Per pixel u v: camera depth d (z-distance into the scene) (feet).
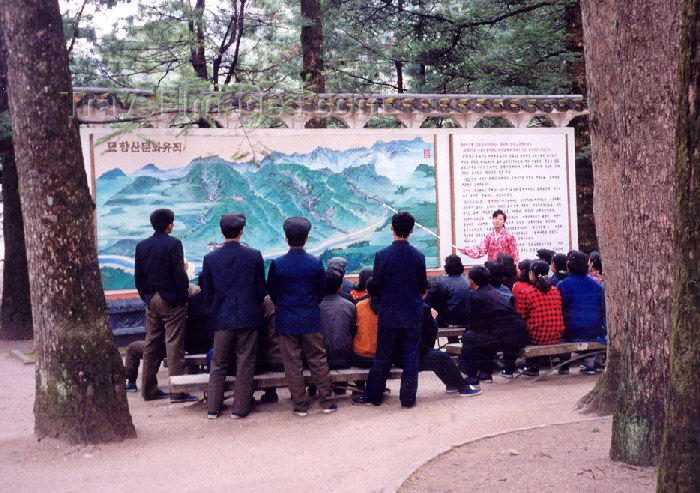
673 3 17.10
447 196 40.68
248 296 22.61
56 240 19.79
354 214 39.50
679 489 11.28
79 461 18.42
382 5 67.05
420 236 40.29
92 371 19.98
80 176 20.24
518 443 18.54
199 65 57.00
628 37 17.51
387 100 39.04
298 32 62.80
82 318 20.04
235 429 21.52
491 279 26.91
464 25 62.23
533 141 41.73
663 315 16.58
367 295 26.07
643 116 17.13
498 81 63.72
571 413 21.45
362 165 39.58
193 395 25.84
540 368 30.22
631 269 17.08
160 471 17.57
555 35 59.77
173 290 24.76
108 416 20.11
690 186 11.01
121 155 35.78
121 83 48.85
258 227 38.14
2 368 33.60
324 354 23.30
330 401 23.13
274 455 18.72
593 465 16.63
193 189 37.01
